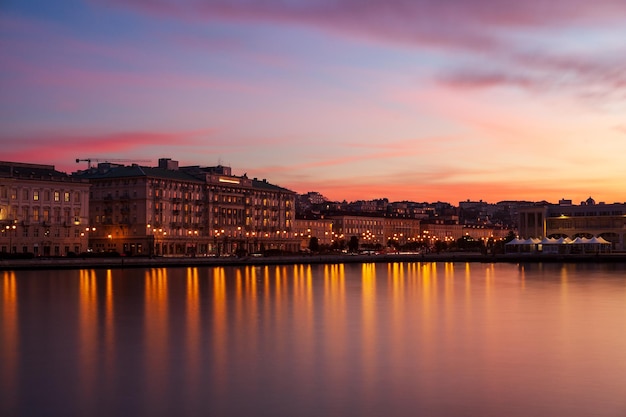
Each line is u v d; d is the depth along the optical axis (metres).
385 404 37.09
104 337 56.31
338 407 36.66
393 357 48.22
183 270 173.62
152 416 35.44
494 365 45.75
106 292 98.88
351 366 45.47
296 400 37.84
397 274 158.38
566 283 121.94
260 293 98.62
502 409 36.25
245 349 51.09
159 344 53.09
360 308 78.25
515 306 80.50
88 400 37.97
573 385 40.62
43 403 37.50
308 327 62.03
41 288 105.88
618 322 65.44
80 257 197.25
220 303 83.19
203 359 47.56
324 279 135.75
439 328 61.56
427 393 39.06
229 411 36.09
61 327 61.84
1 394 39.09
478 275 152.50
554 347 51.88
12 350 50.81
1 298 88.81
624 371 44.00
